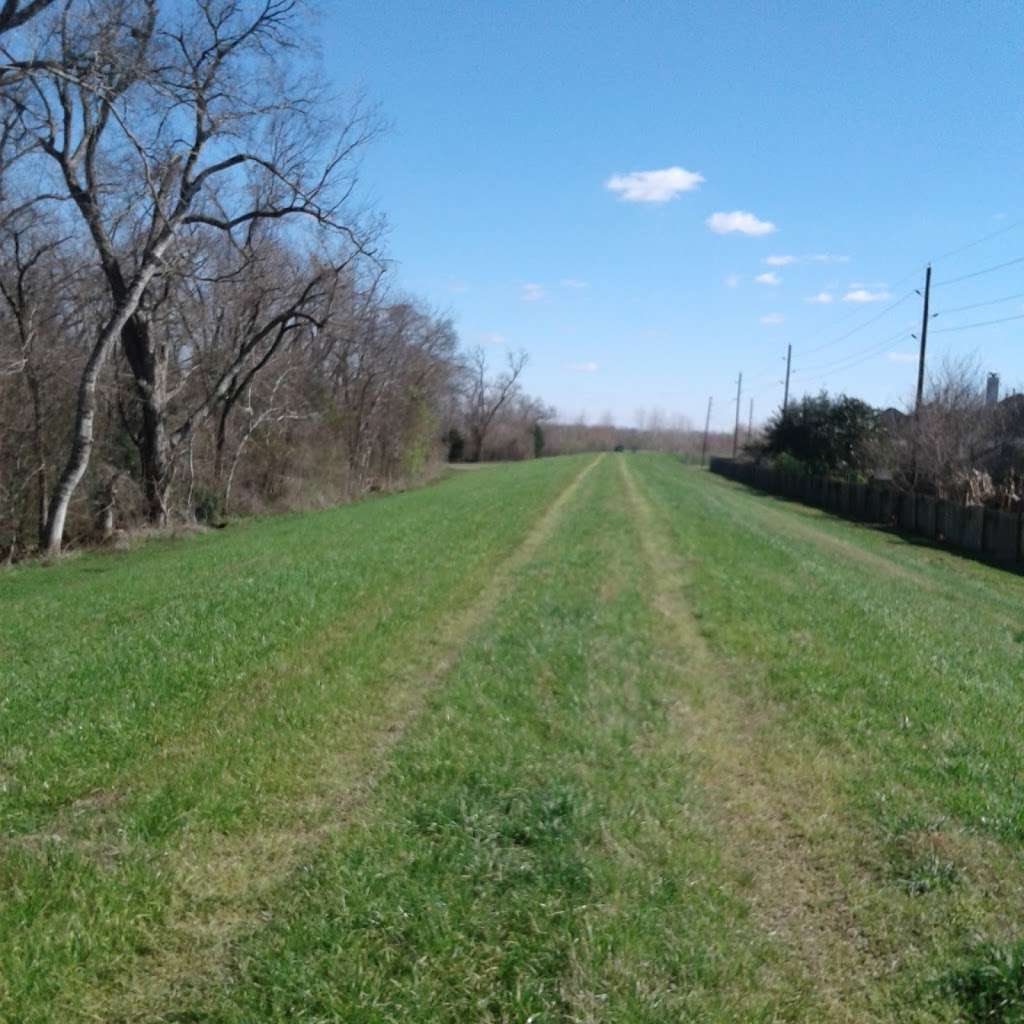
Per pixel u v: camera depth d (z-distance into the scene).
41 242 26.23
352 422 45.25
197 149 25.36
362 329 43.59
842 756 7.21
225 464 34.25
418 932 4.44
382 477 50.44
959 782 6.62
